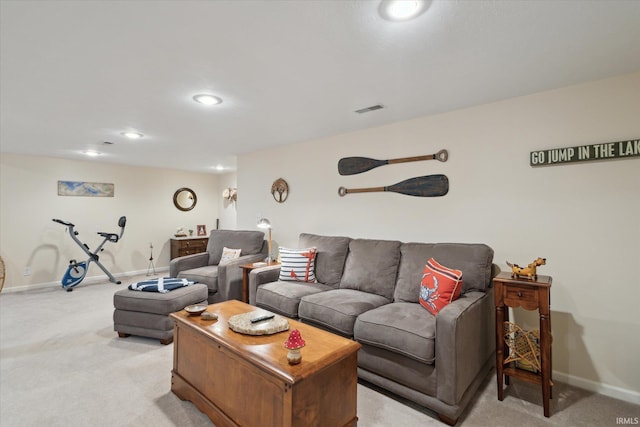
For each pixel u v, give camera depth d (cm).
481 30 154
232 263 370
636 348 203
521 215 243
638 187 202
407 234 305
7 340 295
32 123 308
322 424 151
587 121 217
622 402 202
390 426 178
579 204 221
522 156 243
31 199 486
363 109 273
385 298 270
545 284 191
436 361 180
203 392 188
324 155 376
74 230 523
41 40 161
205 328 188
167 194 638
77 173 527
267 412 147
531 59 185
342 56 180
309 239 353
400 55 179
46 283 497
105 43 164
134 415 187
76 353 268
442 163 283
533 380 195
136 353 268
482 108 261
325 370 152
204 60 184
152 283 318
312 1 131
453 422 177
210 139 383
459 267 240
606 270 212
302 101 252
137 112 277
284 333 184
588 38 162
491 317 239
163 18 143
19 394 207
